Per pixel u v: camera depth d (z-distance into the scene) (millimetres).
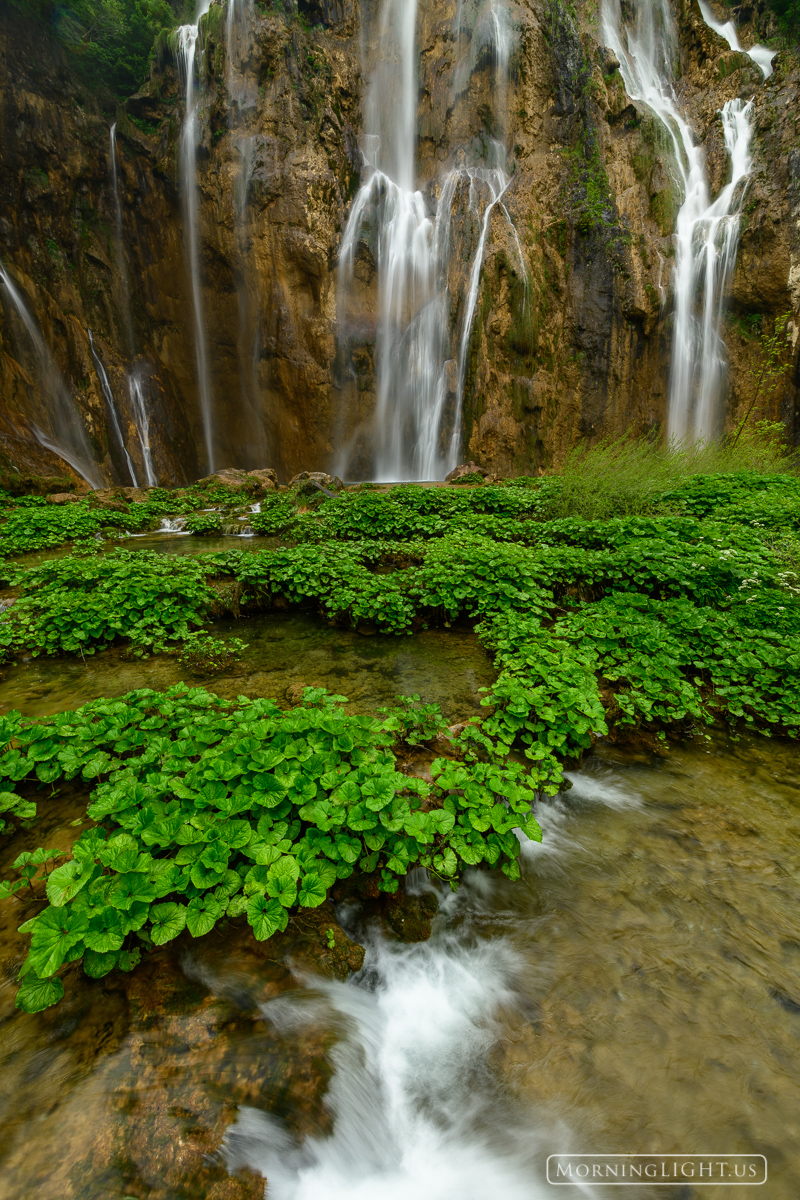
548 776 3422
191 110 22156
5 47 18438
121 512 12797
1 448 15070
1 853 2717
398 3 23938
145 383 22094
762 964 2432
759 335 20359
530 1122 1937
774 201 19781
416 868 2791
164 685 4828
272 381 22656
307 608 7121
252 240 21547
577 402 21391
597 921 2676
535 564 6727
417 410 22578
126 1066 1796
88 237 20734
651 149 21500
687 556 6859
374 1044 2127
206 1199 1570
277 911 2109
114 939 1944
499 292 20688
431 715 3873
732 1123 1874
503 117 22250
